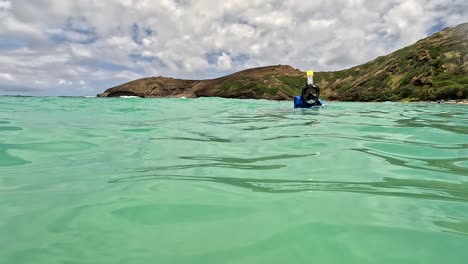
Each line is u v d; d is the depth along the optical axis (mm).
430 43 61125
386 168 3795
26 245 1962
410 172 3619
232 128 7613
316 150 4863
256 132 6879
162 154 4668
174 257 1828
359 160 4199
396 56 66812
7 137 5867
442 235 2074
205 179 3377
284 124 8359
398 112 13109
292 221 2305
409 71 55625
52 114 10695
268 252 1884
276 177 3445
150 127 7754
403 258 1803
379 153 4609
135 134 6586
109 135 6391
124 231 2154
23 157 4410
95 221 2312
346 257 1820
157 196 2832
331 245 1955
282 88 80062
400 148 4961
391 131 6797
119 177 3438
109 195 2861
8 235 2092
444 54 53188
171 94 105062
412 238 2035
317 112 12898
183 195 2865
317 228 2186
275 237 2068
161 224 2266
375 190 2986
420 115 11359
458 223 2258
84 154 4641
